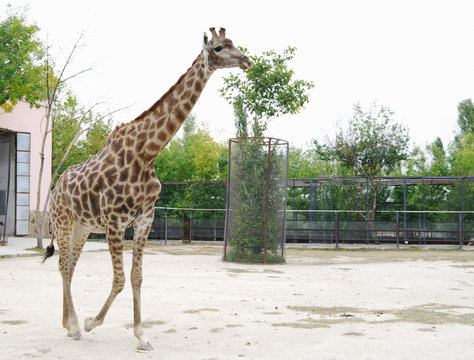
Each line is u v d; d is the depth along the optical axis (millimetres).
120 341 4914
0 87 16672
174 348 4676
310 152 41031
